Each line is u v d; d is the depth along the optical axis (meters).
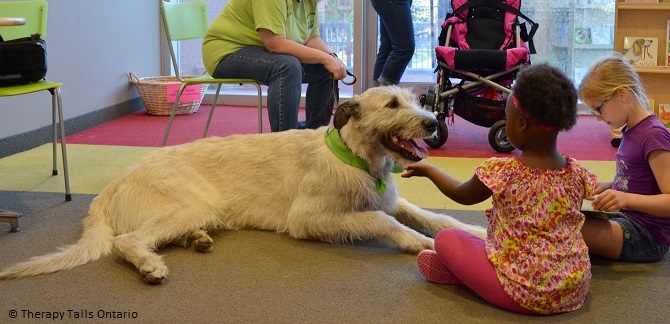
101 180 3.85
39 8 3.69
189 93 5.84
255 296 2.33
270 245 2.80
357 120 2.71
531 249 2.15
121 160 4.32
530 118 2.10
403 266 2.59
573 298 2.19
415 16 5.97
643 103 2.53
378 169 2.77
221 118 5.77
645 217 2.59
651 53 4.91
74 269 2.55
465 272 2.27
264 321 2.15
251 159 2.99
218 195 2.96
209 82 4.01
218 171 3.00
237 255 2.70
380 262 2.63
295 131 3.04
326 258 2.67
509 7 4.74
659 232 2.58
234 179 2.99
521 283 2.14
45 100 4.83
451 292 2.36
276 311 2.22
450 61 4.51
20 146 4.54
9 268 2.50
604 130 5.26
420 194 3.60
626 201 2.34
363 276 2.49
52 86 3.42
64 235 2.94
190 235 2.78
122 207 2.81
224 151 3.03
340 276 2.49
